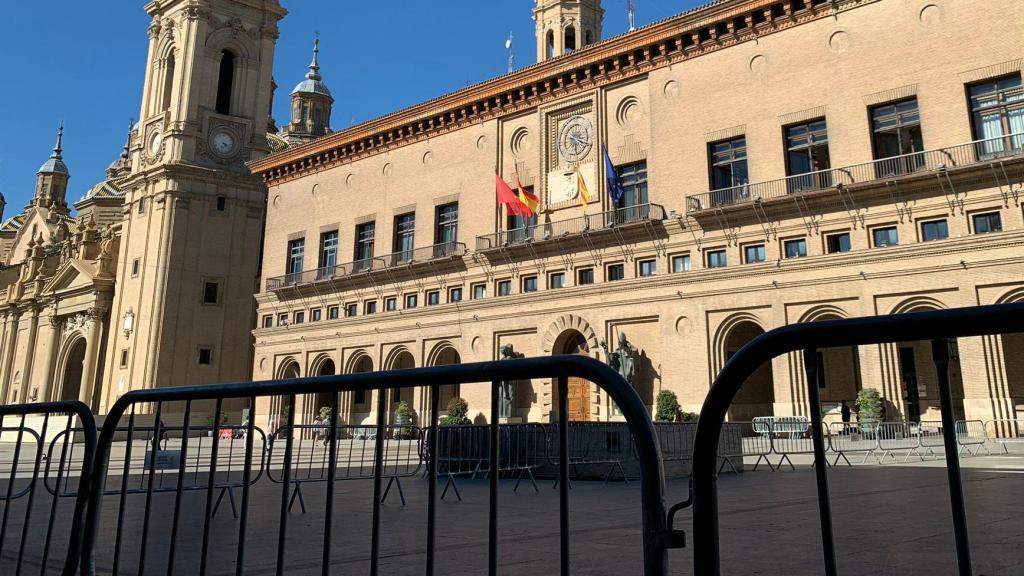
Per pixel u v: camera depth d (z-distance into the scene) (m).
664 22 36.06
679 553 7.35
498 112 43.28
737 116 34.00
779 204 31.41
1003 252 26.27
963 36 28.83
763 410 35.03
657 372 34.12
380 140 49.22
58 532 9.30
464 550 7.42
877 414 27.61
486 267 41.69
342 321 48.31
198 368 55.91
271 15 64.06
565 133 40.38
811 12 32.47
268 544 8.05
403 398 43.84
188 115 58.69
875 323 2.47
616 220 36.44
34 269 72.94
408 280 45.66
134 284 57.62
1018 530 7.72
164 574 6.55
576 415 35.69
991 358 26.27
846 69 31.38
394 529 9.02
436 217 45.38
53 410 6.13
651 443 2.86
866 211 29.67
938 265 27.52
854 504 10.39
